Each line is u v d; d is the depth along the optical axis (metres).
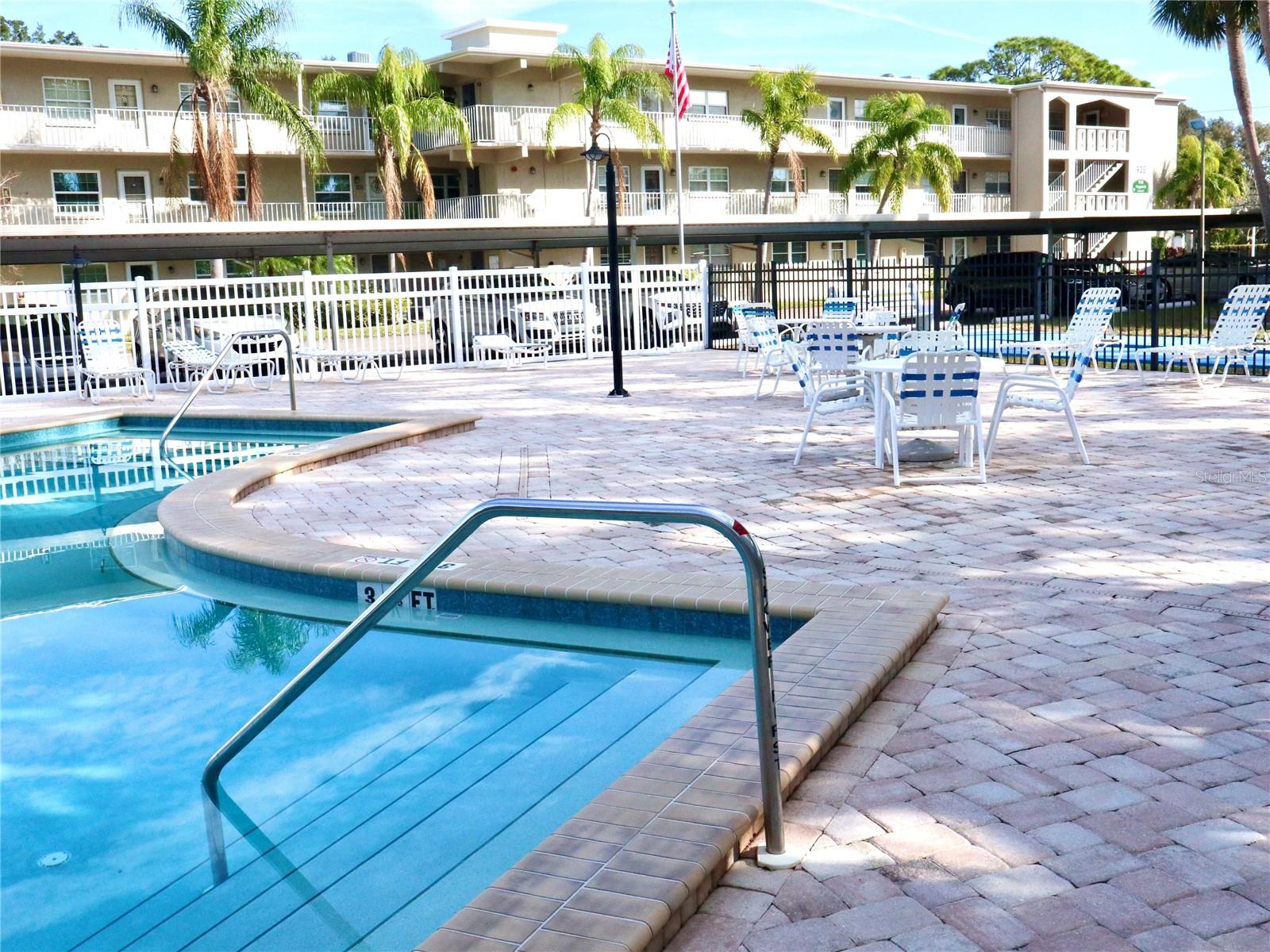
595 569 5.91
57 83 32.09
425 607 5.96
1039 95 44.97
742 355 16.05
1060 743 3.61
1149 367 15.37
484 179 37.97
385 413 12.54
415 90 35.19
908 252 44.97
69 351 19.44
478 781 3.95
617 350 14.19
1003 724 3.77
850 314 15.97
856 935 2.64
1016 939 2.59
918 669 4.33
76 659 5.52
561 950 2.47
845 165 40.72
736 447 9.81
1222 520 6.53
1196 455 8.65
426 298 20.19
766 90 38.47
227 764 4.24
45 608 6.39
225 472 9.06
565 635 5.56
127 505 9.35
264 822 3.74
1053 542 6.17
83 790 4.08
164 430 13.79
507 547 6.66
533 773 3.99
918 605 4.89
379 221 25.19
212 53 30.19
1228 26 27.31
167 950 3.02
